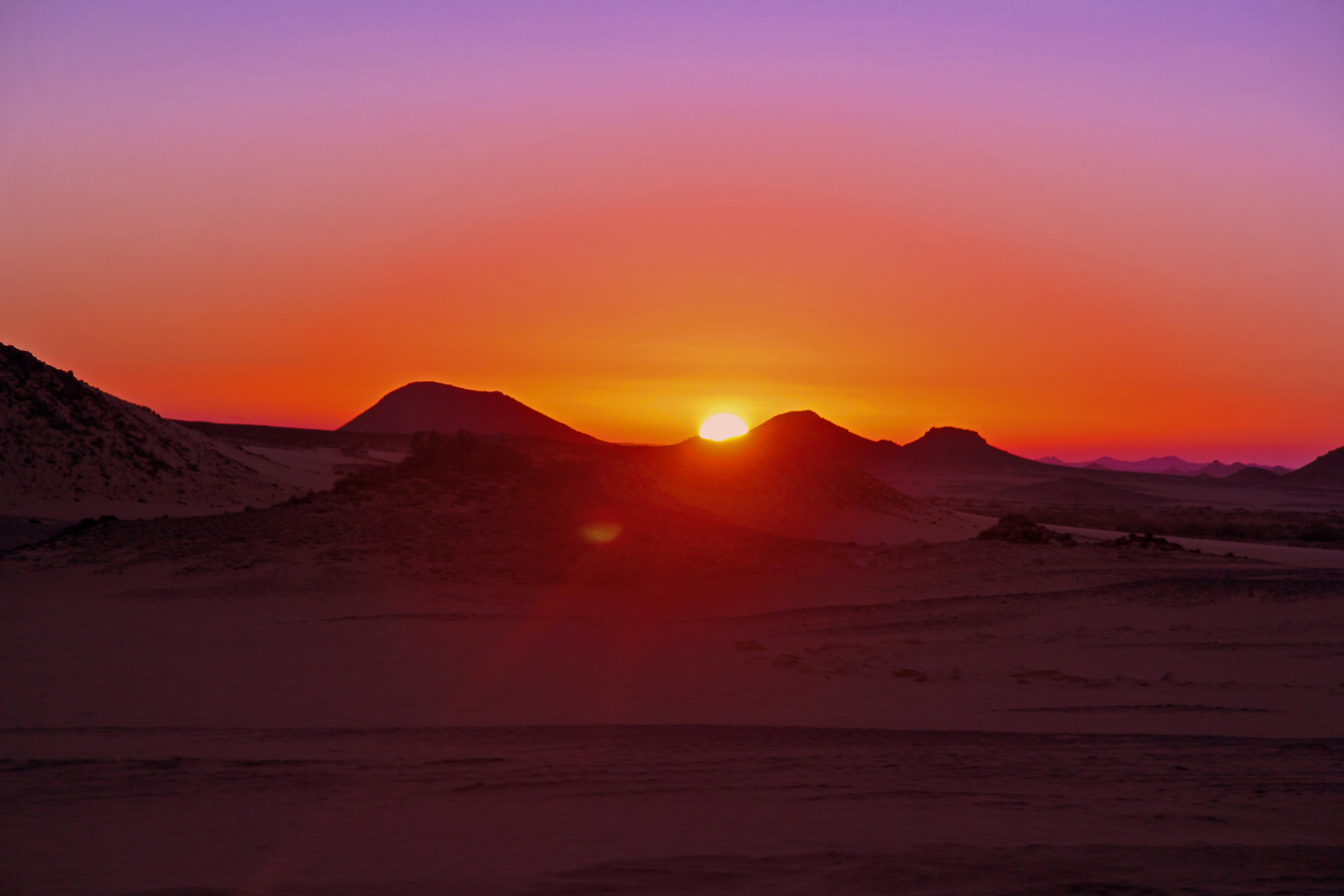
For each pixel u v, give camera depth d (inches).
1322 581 1095.6
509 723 471.8
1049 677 612.1
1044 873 224.8
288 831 275.7
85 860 244.4
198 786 331.9
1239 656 698.2
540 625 899.4
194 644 747.4
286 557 1159.0
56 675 597.3
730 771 358.9
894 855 243.6
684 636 840.9
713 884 216.7
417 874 229.0
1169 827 280.4
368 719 480.1
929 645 776.3
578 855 249.8
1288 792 324.8
